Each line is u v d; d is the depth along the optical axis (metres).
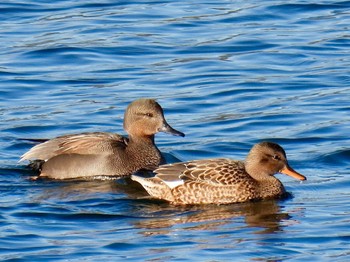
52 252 15.45
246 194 17.75
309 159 19.94
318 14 29.91
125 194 18.31
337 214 17.02
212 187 17.70
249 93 24.23
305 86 24.59
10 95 24.16
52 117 22.70
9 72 25.48
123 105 23.45
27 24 29.06
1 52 26.83
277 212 17.20
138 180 18.23
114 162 19.50
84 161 19.44
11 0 30.83
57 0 31.16
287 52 26.88
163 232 16.27
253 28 28.75
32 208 17.42
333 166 19.64
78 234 16.22
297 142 21.06
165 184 17.88
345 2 30.64
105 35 28.11
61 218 16.94
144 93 24.27
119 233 16.23
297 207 17.45
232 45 27.44
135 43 27.53
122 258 15.18
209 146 20.91
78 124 22.33
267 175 17.97
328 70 25.59
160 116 19.83
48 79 25.12
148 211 17.34
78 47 27.11
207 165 17.97
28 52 26.77
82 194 18.31
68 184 19.03
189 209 17.45
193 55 26.81
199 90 24.44
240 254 15.33
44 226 16.56
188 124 22.33
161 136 21.72
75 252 15.43
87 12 30.16
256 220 16.81
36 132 21.89
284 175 19.17
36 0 31.05
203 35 28.20
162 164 19.86
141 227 16.52
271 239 15.91
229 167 17.95
